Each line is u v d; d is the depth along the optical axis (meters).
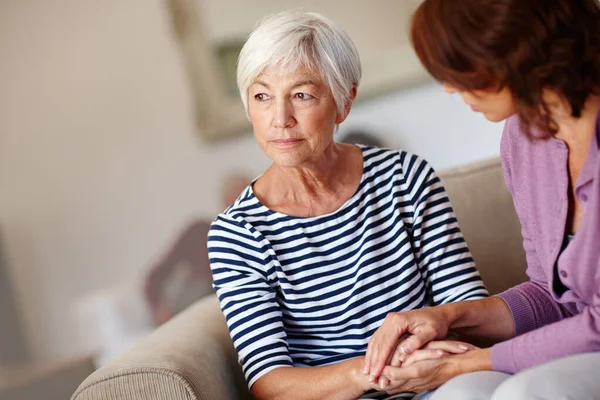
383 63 3.55
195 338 1.53
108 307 4.10
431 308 1.39
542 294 1.42
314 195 1.54
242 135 3.91
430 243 1.56
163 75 3.99
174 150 4.03
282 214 1.52
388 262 1.53
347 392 1.37
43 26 4.09
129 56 4.03
